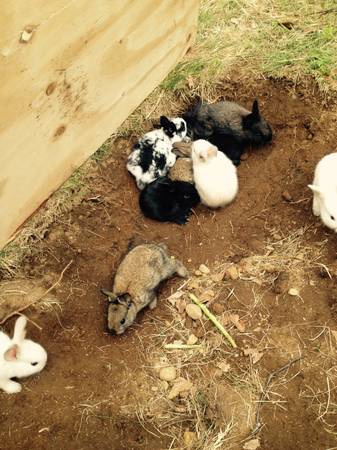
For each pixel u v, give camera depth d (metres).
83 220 0.78
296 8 1.02
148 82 0.76
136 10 0.62
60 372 0.65
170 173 0.82
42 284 0.73
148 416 0.61
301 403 0.61
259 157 0.86
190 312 0.69
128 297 0.66
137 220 0.80
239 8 1.03
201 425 0.60
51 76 0.51
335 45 0.94
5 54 0.43
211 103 0.90
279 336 0.66
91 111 0.62
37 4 0.43
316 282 0.70
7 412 0.62
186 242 0.78
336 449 0.57
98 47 0.57
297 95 0.89
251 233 0.77
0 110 0.46
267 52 0.95
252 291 0.71
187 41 0.86
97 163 0.83
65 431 0.60
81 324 0.69
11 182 0.54
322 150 0.83
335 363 0.63
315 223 0.76
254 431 0.59
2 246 0.59
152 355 0.67
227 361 0.65
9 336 0.68
